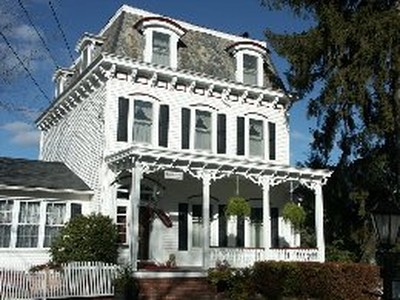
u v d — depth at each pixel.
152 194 22.86
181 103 23.88
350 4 24.00
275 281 18.42
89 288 17.33
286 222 24.00
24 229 20.53
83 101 24.84
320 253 22.94
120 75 22.55
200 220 23.95
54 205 21.44
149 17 23.55
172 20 24.11
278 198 26.44
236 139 25.11
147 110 22.98
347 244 26.20
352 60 22.28
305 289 18.31
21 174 21.67
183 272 18.45
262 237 25.62
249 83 26.12
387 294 7.73
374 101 22.22
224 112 25.03
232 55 26.56
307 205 27.05
